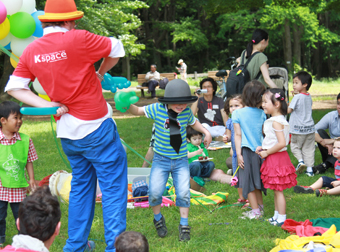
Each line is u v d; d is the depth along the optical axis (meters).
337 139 5.13
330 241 3.13
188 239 3.57
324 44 35.34
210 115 7.13
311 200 4.66
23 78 3.00
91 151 3.09
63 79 2.93
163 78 17.75
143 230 3.83
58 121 3.12
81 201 3.25
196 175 5.47
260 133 4.02
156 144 3.62
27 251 1.92
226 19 33.12
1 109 3.45
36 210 2.00
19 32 3.61
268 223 3.92
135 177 5.10
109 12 21.69
